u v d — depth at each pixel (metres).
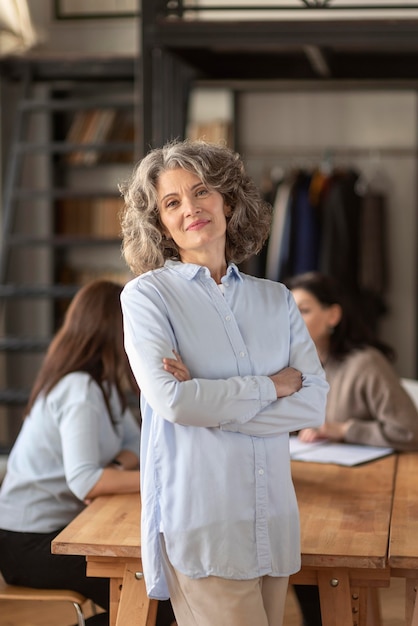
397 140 7.39
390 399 3.74
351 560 2.45
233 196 2.46
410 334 7.42
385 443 3.66
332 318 3.95
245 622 2.26
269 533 2.31
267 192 7.38
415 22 4.75
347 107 7.43
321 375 2.47
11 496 3.21
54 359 3.24
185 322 2.36
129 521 2.75
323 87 6.09
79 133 7.29
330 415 3.89
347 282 7.09
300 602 3.34
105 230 7.58
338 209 7.11
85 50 7.55
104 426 3.21
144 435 2.41
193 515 2.27
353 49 5.54
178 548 2.29
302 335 2.50
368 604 3.56
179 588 2.34
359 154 7.38
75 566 3.07
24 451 3.25
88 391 3.17
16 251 7.59
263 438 2.34
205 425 2.26
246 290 2.45
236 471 2.28
